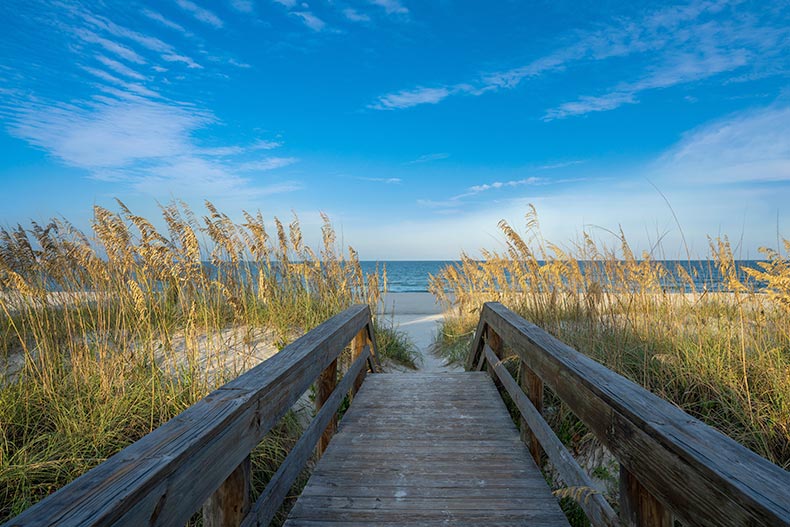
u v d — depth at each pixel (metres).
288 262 7.86
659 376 4.15
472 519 2.56
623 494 1.70
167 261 5.91
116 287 6.04
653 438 1.43
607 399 1.80
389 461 3.33
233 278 7.41
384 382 5.48
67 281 5.96
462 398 4.84
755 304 4.70
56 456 3.33
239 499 1.77
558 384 2.50
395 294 24.55
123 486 1.07
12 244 5.43
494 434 3.85
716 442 1.30
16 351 5.41
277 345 6.00
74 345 4.78
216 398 1.79
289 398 2.35
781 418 3.32
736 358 4.20
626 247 5.83
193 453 1.35
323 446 3.54
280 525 3.09
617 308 5.48
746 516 1.01
